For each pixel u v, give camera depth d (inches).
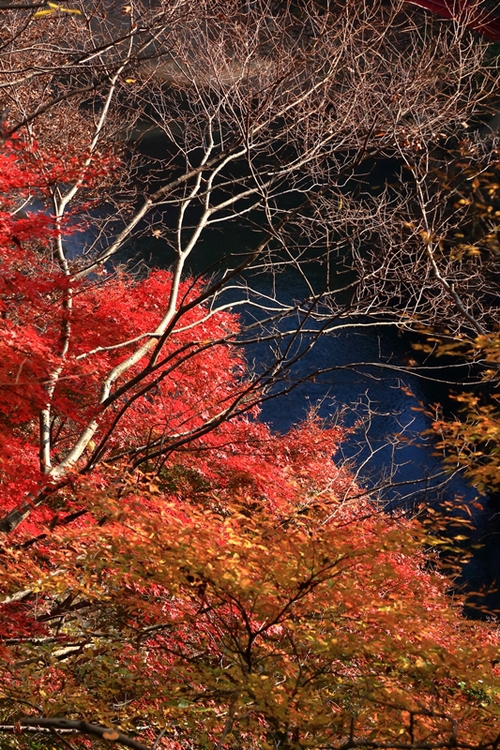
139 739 396.2
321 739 279.9
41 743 422.0
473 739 306.0
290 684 297.4
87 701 345.1
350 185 1195.3
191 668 348.5
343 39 671.1
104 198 895.1
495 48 820.6
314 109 649.0
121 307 650.8
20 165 552.1
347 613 330.0
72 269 575.2
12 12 753.0
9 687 355.3
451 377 1606.8
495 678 301.6
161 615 346.0
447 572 1173.1
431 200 469.4
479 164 506.6
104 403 434.6
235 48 672.4
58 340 496.1
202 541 322.3
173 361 663.1
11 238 484.7
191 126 932.0
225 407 689.6
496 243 421.1
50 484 414.9
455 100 593.6
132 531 343.0
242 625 353.7
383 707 303.7
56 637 386.6
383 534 318.7
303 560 309.3
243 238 1790.1
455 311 500.4
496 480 345.7
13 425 570.3
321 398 1561.3
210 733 360.5
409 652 304.0
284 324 1659.7
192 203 1866.4
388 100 584.7
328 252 420.8
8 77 725.3
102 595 365.7
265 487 575.2
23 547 406.0
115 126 939.3
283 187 1401.3
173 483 642.8
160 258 1706.4
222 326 743.1
